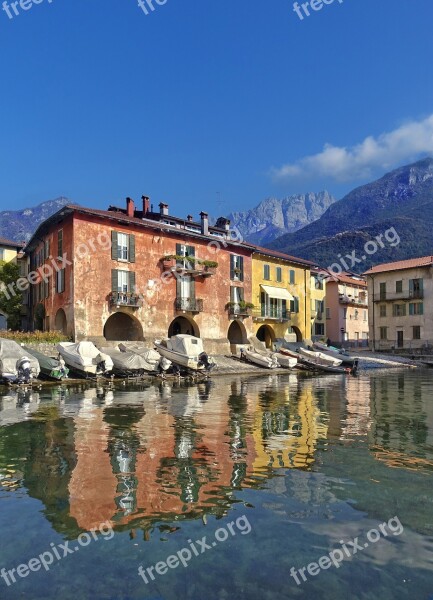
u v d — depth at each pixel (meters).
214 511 7.29
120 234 38.78
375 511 7.33
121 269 38.53
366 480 8.80
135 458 10.29
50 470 9.36
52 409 17.58
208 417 15.87
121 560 5.85
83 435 12.72
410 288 65.12
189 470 9.37
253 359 42.28
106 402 19.73
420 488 8.38
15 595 5.16
